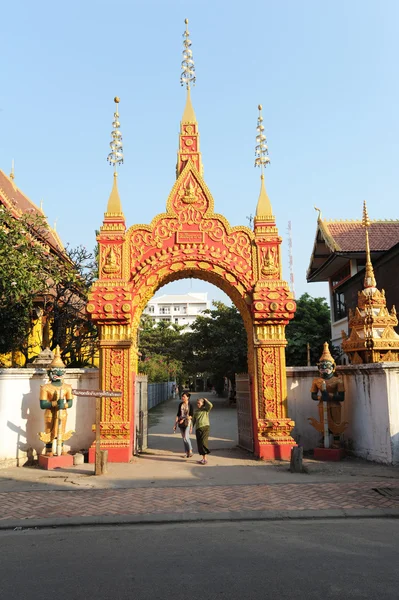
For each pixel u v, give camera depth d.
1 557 5.71
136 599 4.53
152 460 12.28
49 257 17.69
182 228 13.27
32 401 12.45
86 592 4.70
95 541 6.26
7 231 15.79
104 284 12.67
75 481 9.73
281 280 13.05
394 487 8.98
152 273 13.03
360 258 24.50
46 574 5.16
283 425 12.41
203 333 32.31
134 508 7.69
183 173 13.62
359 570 5.16
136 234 13.21
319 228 26.59
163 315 104.06
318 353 29.78
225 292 13.95
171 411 32.75
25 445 12.14
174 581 4.93
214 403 37.22
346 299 26.25
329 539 6.22
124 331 12.59
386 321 12.97
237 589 4.71
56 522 7.00
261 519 7.19
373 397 11.92
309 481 9.60
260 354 12.83
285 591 4.66
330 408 12.60
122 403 12.34
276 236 13.31
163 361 49.66
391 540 6.17
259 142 14.08
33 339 20.59
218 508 7.66
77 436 13.11
